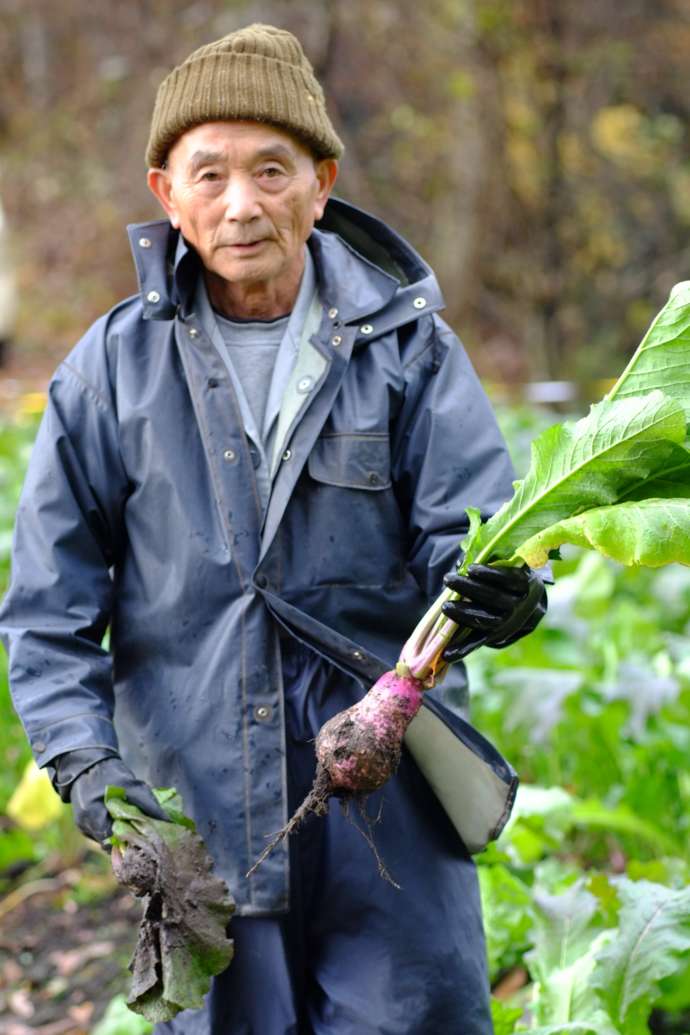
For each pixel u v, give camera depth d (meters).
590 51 17.94
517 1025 4.30
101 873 6.46
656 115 19.94
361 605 3.48
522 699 5.75
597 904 4.32
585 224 19.67
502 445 3.54
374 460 3.47
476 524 3.18
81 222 26.78
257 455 3.48
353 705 3.45
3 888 6.41
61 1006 5.46
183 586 3.47
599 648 6.79
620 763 6.05
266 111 3.32
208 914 3.26
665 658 6.23
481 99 18.06
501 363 21.73
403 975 3.45
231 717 3.42
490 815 3.49
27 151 27.61
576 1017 4.09
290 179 3.39
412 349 3.57
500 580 3.10
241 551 3.44
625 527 3.02
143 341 3.58
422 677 3.18
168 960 3.23
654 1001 4.06
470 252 22.20
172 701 3.50
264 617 3.42
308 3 20.70
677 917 4.05
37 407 12.83
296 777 3.46
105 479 3.56
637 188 20.59
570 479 3.11
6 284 14.91
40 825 6.27
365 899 3.47
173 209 3.52
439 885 3.51
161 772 3.52
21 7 27.75
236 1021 3.46
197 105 3.33
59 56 27.69
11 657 3.47
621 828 5.44
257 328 3.54
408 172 22.83
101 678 3.51
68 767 3.36
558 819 5.12
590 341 20.17
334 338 3.49
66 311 25.64
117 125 26.72
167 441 3.49
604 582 6.97
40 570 3.51
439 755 3.46
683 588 7.98
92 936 5.94
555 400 15.08
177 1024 3.53
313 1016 3.52
